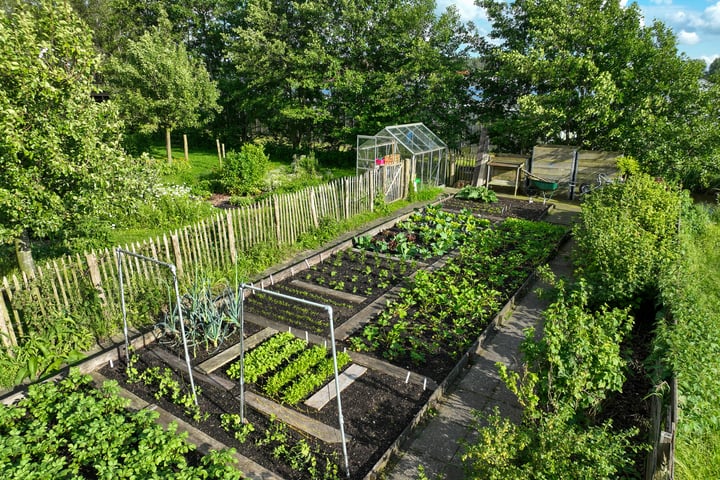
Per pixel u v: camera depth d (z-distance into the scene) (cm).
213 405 574
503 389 622
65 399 557
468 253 1084
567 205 1661
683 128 1496
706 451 499
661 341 583
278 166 2397
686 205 1251
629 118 1625
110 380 581
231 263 996
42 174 696
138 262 788
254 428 534
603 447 400
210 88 2323
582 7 1694
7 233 673
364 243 1145
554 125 1722
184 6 3203
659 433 430
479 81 2188
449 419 564
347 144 2691
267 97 2744
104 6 3684
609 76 1577
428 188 1817
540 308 847
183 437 483
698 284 819
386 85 2250
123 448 482
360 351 693
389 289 911
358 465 483
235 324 745
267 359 651
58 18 679
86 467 476
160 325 747
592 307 788
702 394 519
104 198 749
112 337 738
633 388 595
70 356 672
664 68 1603
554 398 497
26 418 547
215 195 1722
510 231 1282
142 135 2805
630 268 752
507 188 1888
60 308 697
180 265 869
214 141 3178
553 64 1678
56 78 665
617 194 1097
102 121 763
